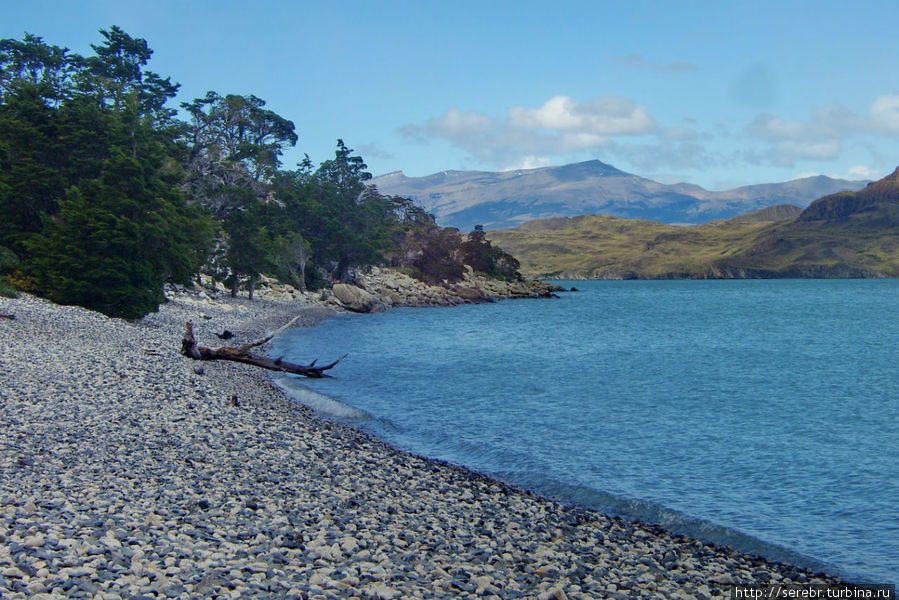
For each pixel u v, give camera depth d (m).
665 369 56.12
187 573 10.41
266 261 107.56
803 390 46.28
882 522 19.78
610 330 95.69
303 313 104.00
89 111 67.81
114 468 17.36
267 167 145.50
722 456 27.61
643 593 13.34
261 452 22.08
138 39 136.38
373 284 152.25
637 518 20.06
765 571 15.94
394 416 34.00
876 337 87.81
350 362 55.44
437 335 82.38
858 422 35.22
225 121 143.75
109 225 55.88
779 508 21.09
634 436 31.05
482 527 17.05
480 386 44.66
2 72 117.88
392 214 195.62
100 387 28.28
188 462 19.23
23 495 13.73
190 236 74.50
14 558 10.01
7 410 22.20
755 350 72.38
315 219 141.38
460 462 25.86
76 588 9.20
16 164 64.50
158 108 134.62
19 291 54.56
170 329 59.03
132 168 57.31
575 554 15.77
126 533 11.93
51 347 35.47
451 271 180.25
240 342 59.59
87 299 55.50
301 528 14.38
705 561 16.39
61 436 19.98
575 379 49.25
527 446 28.66
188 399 29.28
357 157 185.12
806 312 143.88
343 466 22.05
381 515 16.73
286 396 37.59
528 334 87.19
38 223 65.00
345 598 10.55
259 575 10.80
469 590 11.95
